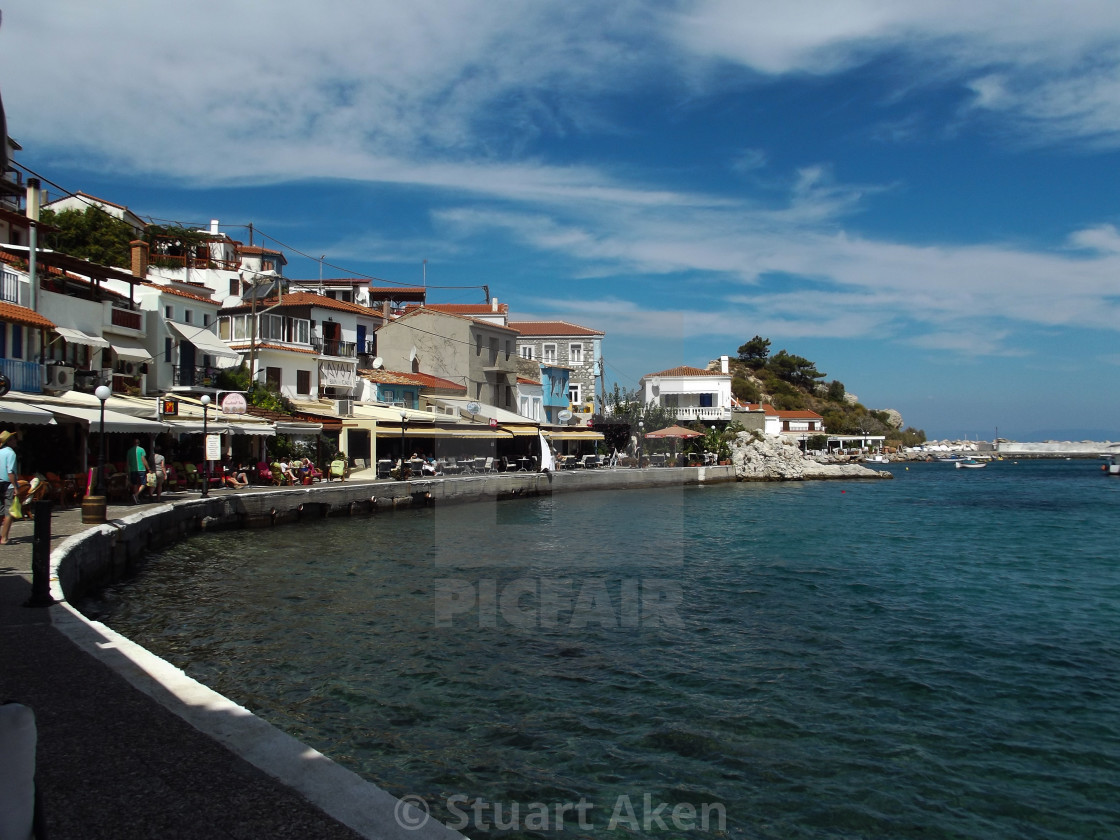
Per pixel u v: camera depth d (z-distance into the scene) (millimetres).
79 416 23953
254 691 11109
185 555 23312
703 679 11812
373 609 16172
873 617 17156
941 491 72938
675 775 8719
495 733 9656
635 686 11234
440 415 50406
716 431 81562
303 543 26797
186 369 42281
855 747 9758
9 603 10562
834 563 25641
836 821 7934
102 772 5184
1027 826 8016
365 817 4605
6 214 35375
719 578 22094
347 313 57562
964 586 21562
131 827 4457
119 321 37375
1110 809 8391
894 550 29375
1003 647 14719
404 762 8828
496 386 58344
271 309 52844
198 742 5719
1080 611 18266
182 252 60000
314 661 12445
